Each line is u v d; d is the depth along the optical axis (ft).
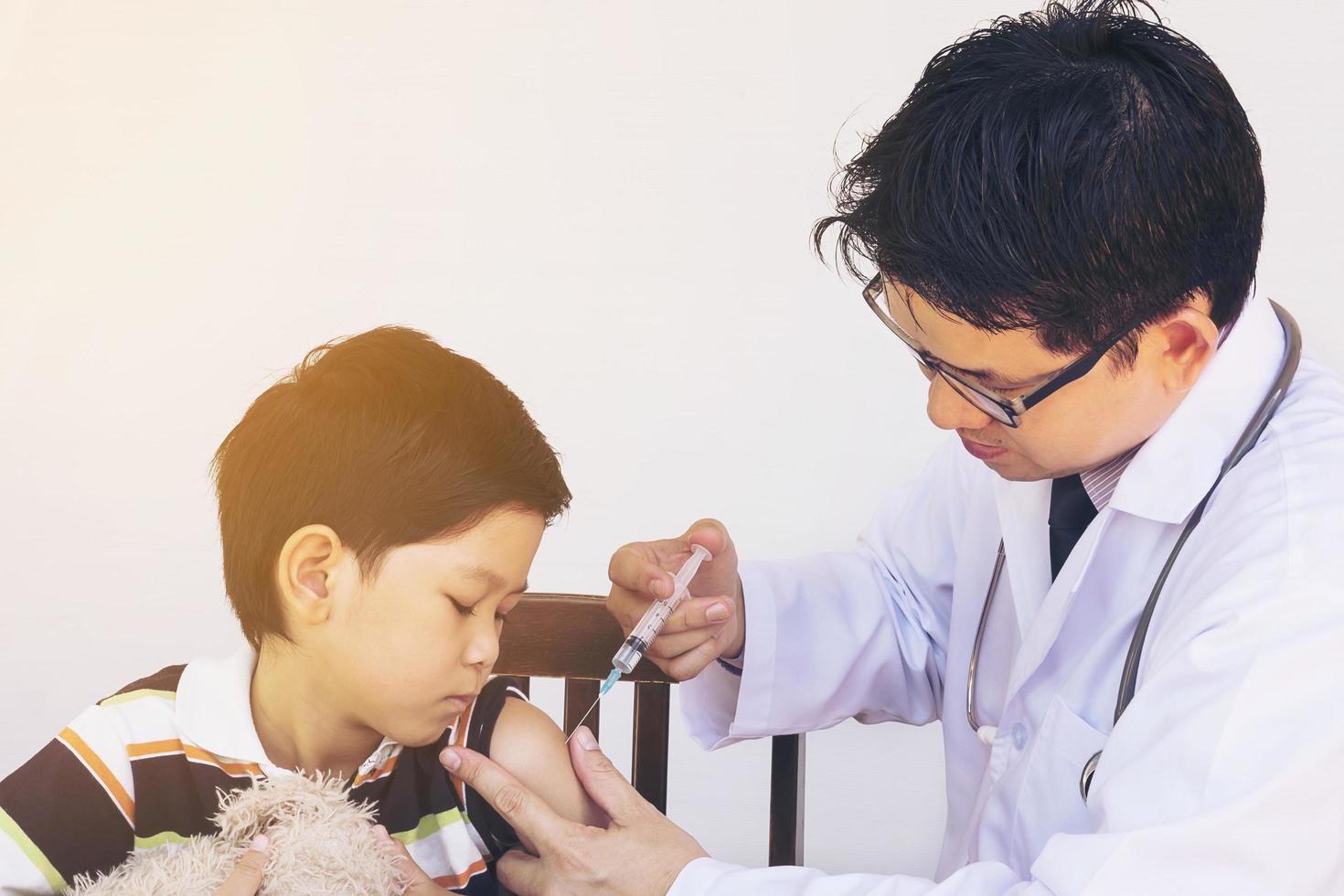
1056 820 3.13
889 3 6.22
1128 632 3.22
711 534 3.81
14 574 6.95
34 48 6.77
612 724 6.72
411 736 2.84
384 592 2.67
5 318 6.89
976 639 3.86
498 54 6.53
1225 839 2.40
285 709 2.91
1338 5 5.72
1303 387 3.21
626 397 6.61
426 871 3.04
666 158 6.47
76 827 2.86
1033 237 2.61
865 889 2.83
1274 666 2.49
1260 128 5.84
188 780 2.92
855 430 6.46
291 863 2.48
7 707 6.96
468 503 2.65
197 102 6.72
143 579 6.88
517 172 6.58
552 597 3.96
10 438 6.91
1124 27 2.79
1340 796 2.44
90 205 6.81
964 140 2.62
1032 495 3.68
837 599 4.20
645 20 6.40
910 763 6.61
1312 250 5.85
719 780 6.76
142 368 6.84
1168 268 2.68
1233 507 2.94
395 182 6.66
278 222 6.75
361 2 6.57
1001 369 2.86
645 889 2.91
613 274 6.56
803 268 6.42
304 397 2.78
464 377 2.83
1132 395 2.96
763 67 6.34
